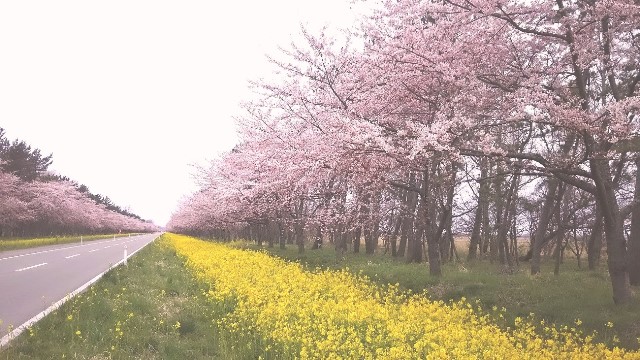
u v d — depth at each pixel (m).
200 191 44.03
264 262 17.02
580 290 12.73
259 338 7.57
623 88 13.77
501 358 6.63
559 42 11.95
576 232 24.30
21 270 17.64
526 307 11.45
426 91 12.59
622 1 10.27
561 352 7.51
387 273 16.34
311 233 31.03
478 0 10.72
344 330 7.39
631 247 14.61
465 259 29.69
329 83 14.45
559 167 10.88
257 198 22.42
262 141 17.55
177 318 8.89
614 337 8.55
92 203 82.06
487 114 11.82
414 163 11.93
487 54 11.94
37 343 6.73
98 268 18.50
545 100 10.20
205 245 32.38
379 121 12.70
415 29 12.05
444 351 6.26
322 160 12.22
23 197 51.53
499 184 20.28
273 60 15.48
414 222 20.69
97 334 7.34
